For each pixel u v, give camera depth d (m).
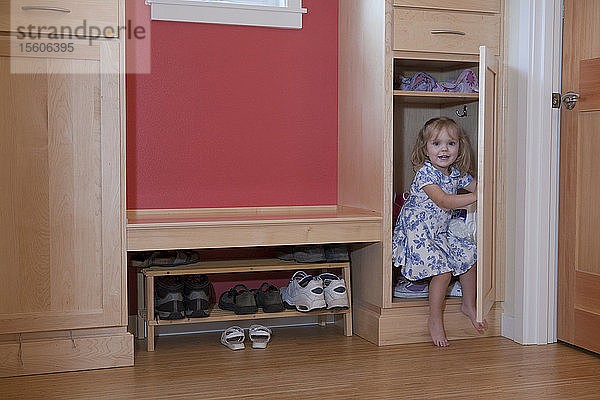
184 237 2.68
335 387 2.37
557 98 2.90
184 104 3.11
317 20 3.29
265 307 2.93
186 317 2.86
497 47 3.01
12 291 2.49
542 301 2.93
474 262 2.94
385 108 2.88
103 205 2.57
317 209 3.32
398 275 3.30
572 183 2.86
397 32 2.87
